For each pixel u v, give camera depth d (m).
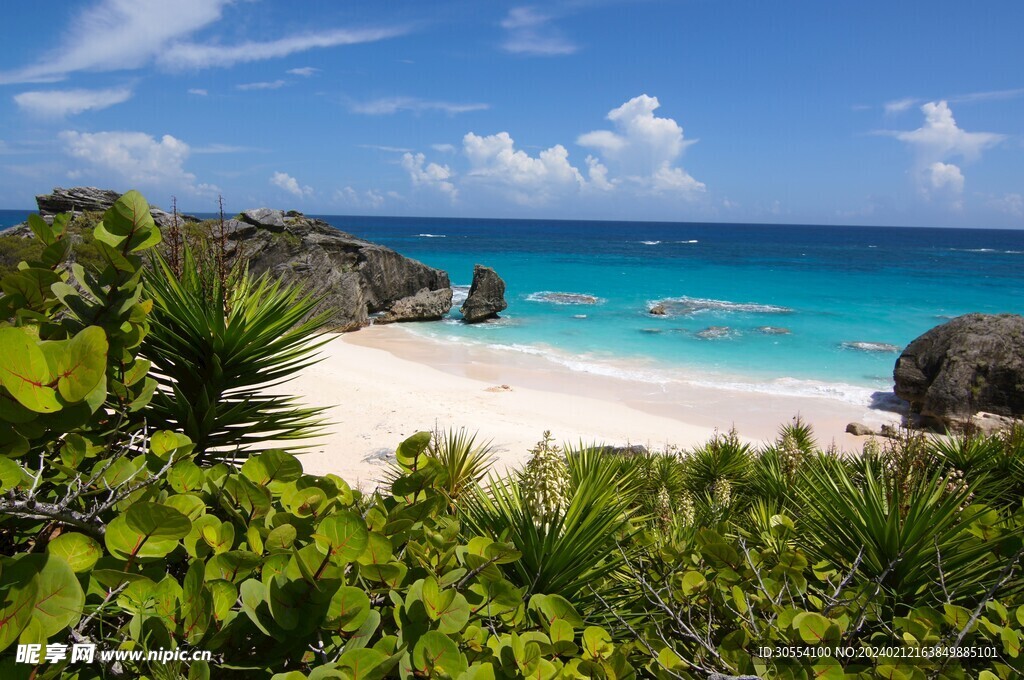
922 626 2.21
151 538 1.55
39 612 1.31
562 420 18.27
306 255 34.28
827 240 171.25
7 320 2.15
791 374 27.03
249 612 1.50
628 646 2.18
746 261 90.38
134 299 2.27
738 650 2.13
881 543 3.12
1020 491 5.79
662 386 24.48
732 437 8.48
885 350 31.92
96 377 1.51
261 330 3.49
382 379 21.67
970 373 21.38
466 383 23.11
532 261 83.88
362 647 1.59
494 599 1.92
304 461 11.34
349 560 1.59
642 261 87.00
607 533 3.07
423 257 87.38
